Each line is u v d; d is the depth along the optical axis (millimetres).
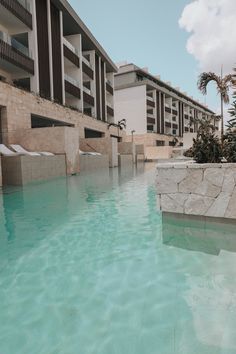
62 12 19969
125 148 29938
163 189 5113
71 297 2588
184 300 2471
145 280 2887
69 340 1999
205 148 6453
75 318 2260
